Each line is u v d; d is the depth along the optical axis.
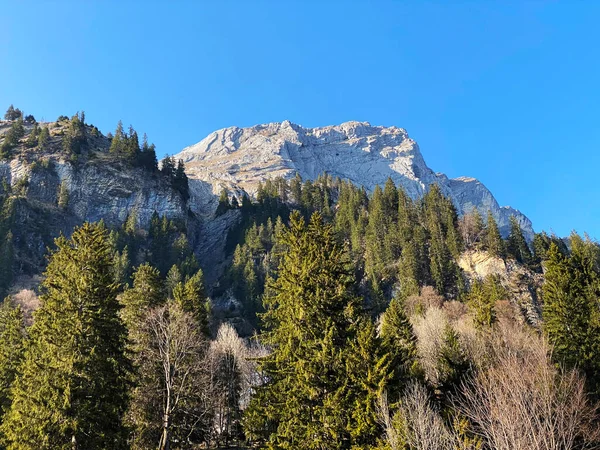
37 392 22.91
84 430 22.89
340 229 111.12
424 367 37.03
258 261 105.56
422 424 17.39
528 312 73.12
